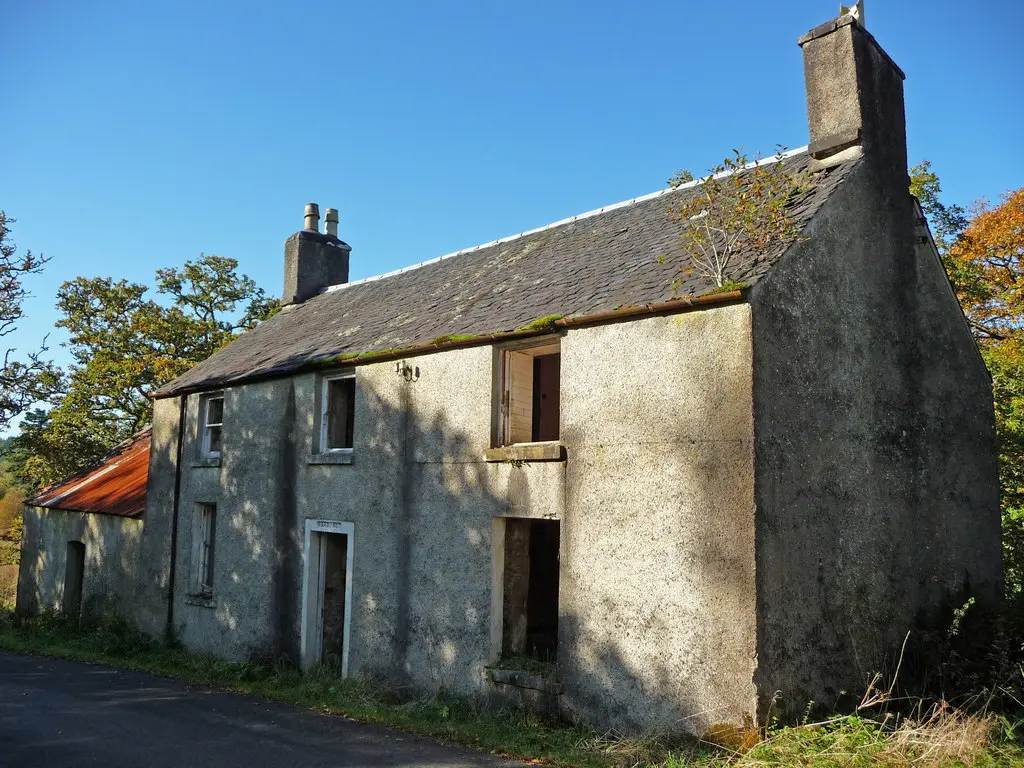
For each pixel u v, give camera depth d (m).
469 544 10.10
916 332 10.52
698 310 8.23
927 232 11.05
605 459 8.79
